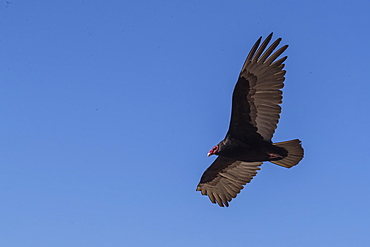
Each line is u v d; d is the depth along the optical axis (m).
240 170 15.79
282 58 12.41
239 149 13.28
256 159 13.44
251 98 12.77
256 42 12.29
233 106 12.90
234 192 15.93
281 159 13.34
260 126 12.97
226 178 15.98
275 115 12.74
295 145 13.04
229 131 13.28
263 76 12.50
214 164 15.80
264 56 12.38
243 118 12.99
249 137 13.15
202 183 16.20
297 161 13.24
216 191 16.14
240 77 12.56
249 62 12.40
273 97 12.62
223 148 13.34
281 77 12.47
